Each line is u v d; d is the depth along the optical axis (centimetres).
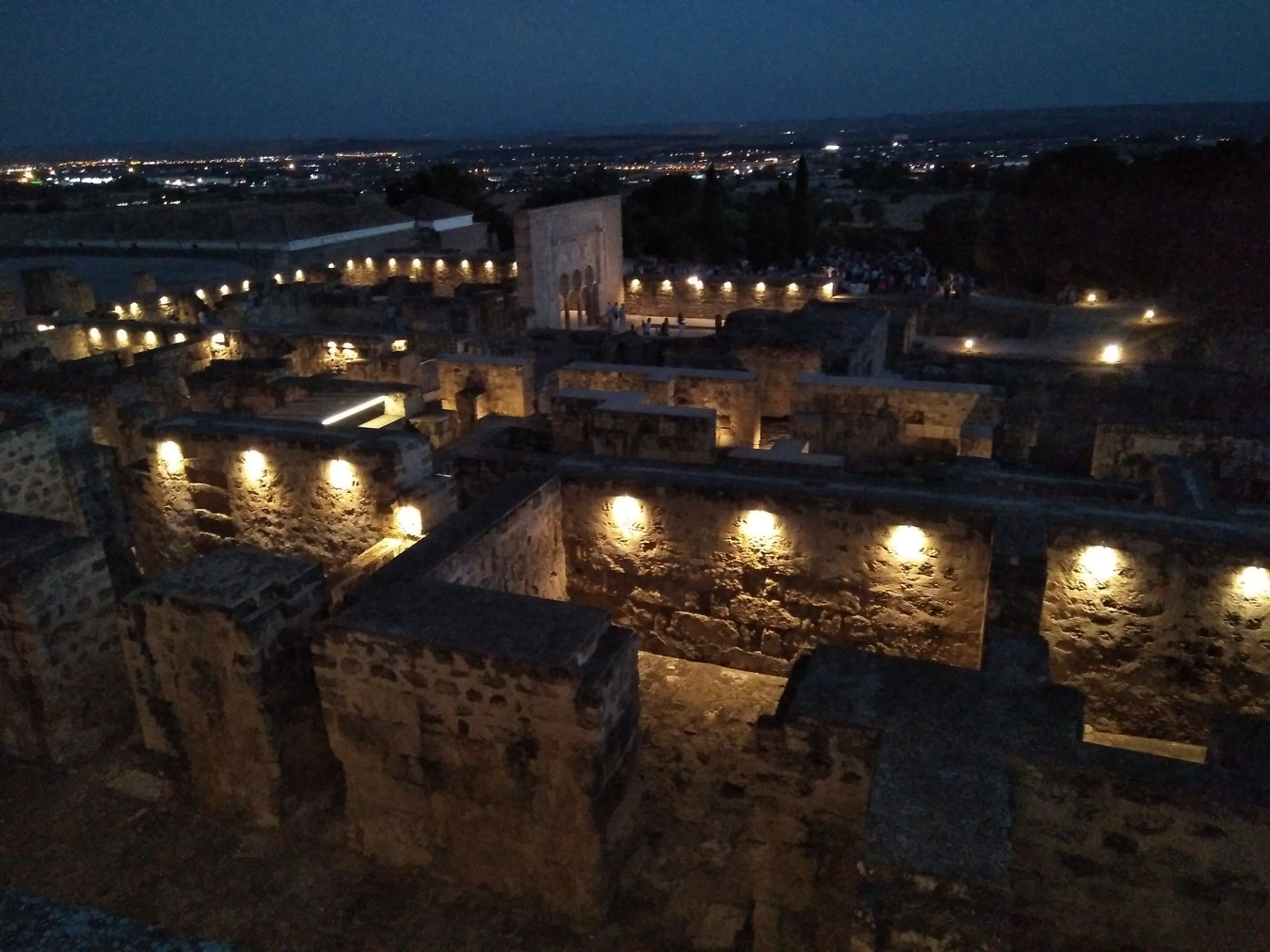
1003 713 747
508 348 2998
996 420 1936
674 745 1244
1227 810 645
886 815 613
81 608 1222
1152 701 1221
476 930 938
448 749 959
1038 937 729
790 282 4622
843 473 1439
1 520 1274
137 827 1095
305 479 1546
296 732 1092
